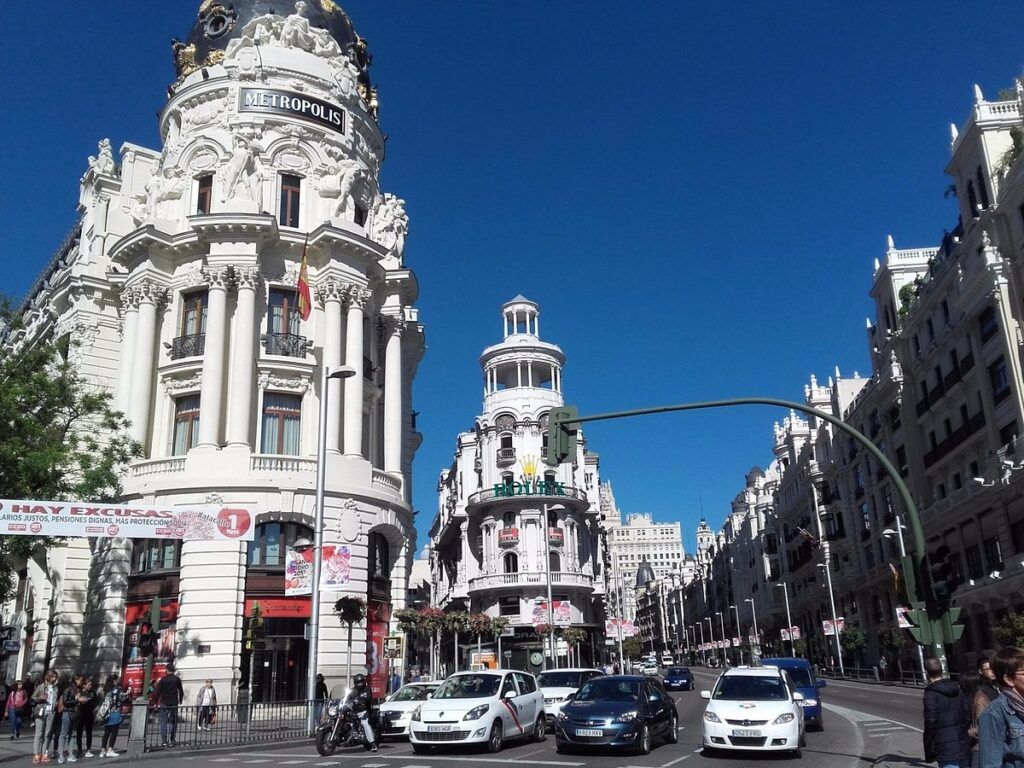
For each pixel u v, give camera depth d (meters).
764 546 102.25
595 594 76.00
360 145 42.50
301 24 41.38
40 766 18.70
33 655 36.88
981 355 41.50
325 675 32.91
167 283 37.81
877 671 56.78
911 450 52.00
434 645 54.97
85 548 35.75
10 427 28.53
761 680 18.72
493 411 78.25
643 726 18.27
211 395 34.94
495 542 73.31
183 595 32.38
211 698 28.02
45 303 44.12
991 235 39.06
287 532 34.44
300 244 38.16
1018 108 40.66
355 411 37.22
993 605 40.31
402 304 42.41
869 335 62.78
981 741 6.50
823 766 15.92
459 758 18.11
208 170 39.03
